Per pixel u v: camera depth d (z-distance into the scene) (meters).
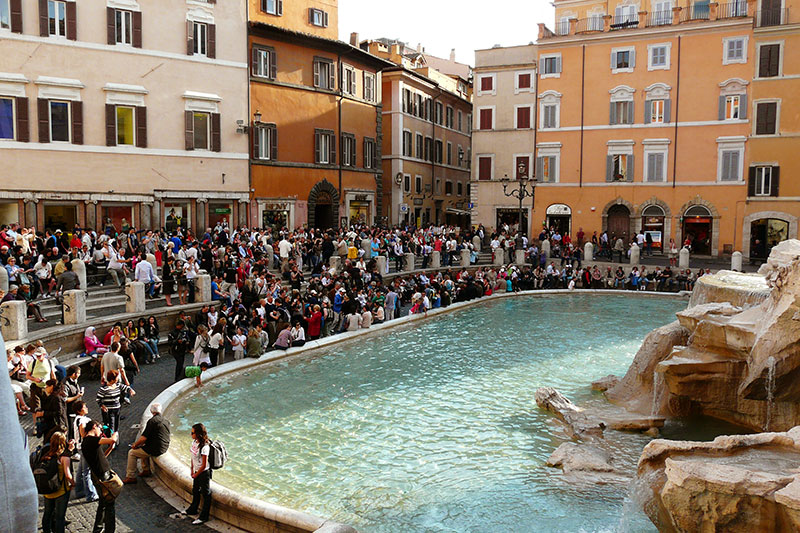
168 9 38.72
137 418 16.41
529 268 44.94
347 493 12.31
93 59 36.06
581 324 30.52
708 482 8.23
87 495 11.71
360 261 35.62
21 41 33.78
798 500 7.45
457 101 71.50
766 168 49.16
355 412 17.22
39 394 14.34
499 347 25.44
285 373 21.08
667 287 41.19
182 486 12.06
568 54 54.38
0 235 26.16
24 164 34.06
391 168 58.78
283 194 45.38
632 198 53.09
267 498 12.06
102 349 20.38
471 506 11.67
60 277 24.53
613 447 14.56
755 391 14.13
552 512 11.37
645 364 17.80
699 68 50.50
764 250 49.97
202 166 40.59
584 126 54.28
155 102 38.44
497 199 57.81
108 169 36.81
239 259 30.47
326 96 48.34
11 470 1.91
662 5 53.97
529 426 16.20
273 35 44.06
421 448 14.69
